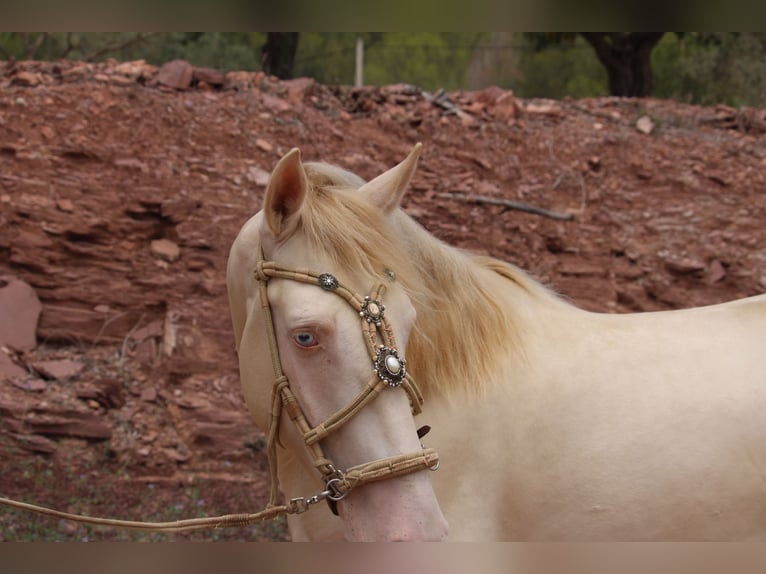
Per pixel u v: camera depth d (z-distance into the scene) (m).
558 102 8.92
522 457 2.89
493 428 2.92
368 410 2.44
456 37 20.42
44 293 6.31
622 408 2.89
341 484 2.44
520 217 7.30
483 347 2.98
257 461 5.66
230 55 15.04
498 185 7.54
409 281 2.62
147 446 5.59
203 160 7.05
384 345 2.44
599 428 2.87
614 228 7.36
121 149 6.95
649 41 12.49
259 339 2.70
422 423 2.94
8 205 6.45
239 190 6.94
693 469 2.80
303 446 2.64
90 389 5.77
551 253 7.22
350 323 2.45
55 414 5.57
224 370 6.12
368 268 2.53
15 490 5.09
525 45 18.00
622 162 7.84
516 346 3.02
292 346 2.53
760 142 8.28
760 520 2.78
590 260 7.15
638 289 7.04
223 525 2.83
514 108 8.33
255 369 2.72
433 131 7.85
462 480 2.90
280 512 2.65
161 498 5.28
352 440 2.44
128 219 6.61
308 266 2.54
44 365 5.87
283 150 7.34
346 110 8.10
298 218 2.59
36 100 7.11
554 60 18.86
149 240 6.63
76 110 7.11
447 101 8.28
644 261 7.16
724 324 3.07
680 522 2.80
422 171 7.48
